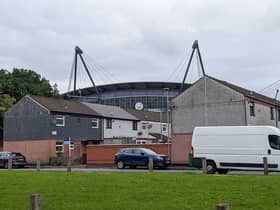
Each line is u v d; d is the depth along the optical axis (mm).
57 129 56781
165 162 35375
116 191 14422
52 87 77188
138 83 112500
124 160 36375
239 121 43656
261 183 15773
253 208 11062
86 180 18109
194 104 46219
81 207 11500
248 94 44812
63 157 53000
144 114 77688
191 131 45875
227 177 18516
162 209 11039
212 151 27562
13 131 58219
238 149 26875
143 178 18672
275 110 51125
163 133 77625
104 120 64500
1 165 43594
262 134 26359
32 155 56625
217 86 45156
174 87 111938
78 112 60062
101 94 115812
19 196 13797
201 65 94000
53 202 12438
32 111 57281
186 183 16359
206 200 12281
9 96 66562
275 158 25859
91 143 60906
